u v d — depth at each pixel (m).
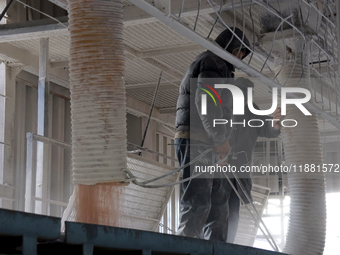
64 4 4.22
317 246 4.44
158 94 9.98
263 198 6.69
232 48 3.56
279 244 9.01
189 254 2.02
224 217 3.53
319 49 4.59
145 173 5.52
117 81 2.55
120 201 2.50
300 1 4.36
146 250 1.85
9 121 7.46
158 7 2.40
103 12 2.59
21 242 1.58
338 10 3.77
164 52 7.11
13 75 7.56
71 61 2.58
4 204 7.26
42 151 5.98
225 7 4.13
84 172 2.47
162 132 11.62
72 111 2.55
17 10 7.00
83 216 2.44
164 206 5.73
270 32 4.55
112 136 2.49
